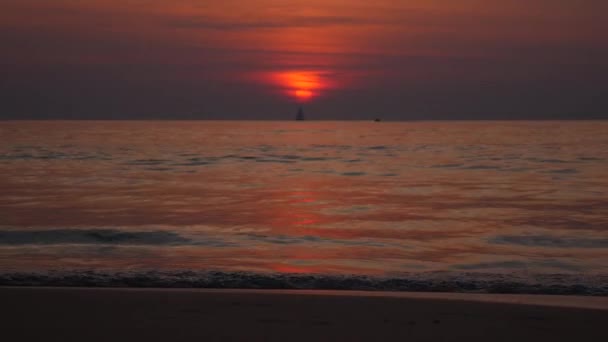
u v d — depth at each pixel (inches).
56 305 426.9
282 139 7396.7
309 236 986.7
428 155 3892.7
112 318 394.9
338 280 562.9
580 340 360.8
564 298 497.7
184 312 412.2
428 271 699.4
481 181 2139.5
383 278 573.0
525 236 997.2
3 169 2682.1
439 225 1129.4
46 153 3937.0
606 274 688.4
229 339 354.3
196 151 4382.4
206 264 737.6
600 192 1750.7
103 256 786.2
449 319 402.9
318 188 1916.8
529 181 2124.8
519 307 436.8
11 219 1205.1
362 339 357.1
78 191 1787.6
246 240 938.7
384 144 5802.2
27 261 743.1
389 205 1466.5
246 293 475.5
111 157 3585.1
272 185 2017.7
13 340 349.4
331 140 7057.1
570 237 986.7
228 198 1625.2
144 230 1016.2
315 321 394.6
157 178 2276.1
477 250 865.5
